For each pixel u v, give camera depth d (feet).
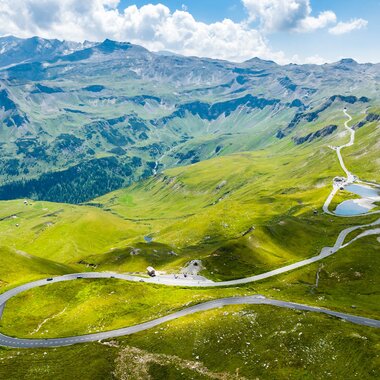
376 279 579.89
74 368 354.54
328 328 370.94
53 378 341.00
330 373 313.32
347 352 332.60
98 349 388.78
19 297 542.57
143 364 354.95
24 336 441.27
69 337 428.56
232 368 334.85
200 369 340.18
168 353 367.66
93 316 483.92
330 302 487.20
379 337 353.51
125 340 401.29
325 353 335.26
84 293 554.05
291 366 326.44
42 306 527.40
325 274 618.44
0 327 467.52
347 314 414.62
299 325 380.78
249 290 538.88
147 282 588.50
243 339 370.94
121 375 344.08
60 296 549.95
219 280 598.75
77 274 623.77
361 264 626.64
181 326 408.46
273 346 353.72
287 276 612.70
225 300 470.39
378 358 319.06
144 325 431.02
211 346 368.48
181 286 571.28
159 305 496.23
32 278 606.14
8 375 347.77
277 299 467.11
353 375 307.99
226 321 405.59
